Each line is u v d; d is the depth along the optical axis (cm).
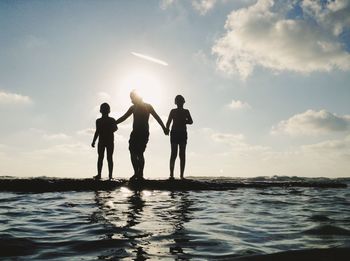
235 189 959
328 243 273
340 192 912
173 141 891
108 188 821
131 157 866
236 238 296
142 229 333
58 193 731
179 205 537
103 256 235
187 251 248
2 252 245
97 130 909
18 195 701
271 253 223
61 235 304
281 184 1102
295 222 387
